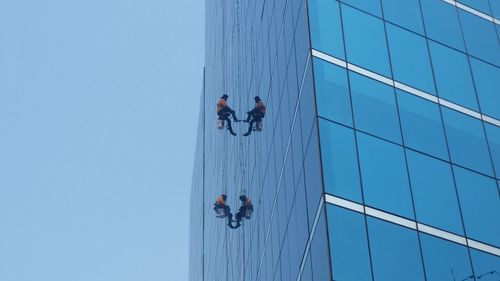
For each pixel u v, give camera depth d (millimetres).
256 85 43469
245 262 43969
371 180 26422
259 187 39531
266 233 36375
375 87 29281
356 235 24766
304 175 28141
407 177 27422
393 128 28516
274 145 35469
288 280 30047
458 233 27062
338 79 28516
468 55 33594
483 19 35781
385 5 32531
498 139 31203
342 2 31031
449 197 27906
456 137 30125
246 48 49344
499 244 27641
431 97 30781
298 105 30188
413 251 25547
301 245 27891
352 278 23812
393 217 25969
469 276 26109
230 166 55656
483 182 29234
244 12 51500
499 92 33125
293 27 32156
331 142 26609
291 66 32156
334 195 25344
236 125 52781
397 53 31188
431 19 33812
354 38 30203
